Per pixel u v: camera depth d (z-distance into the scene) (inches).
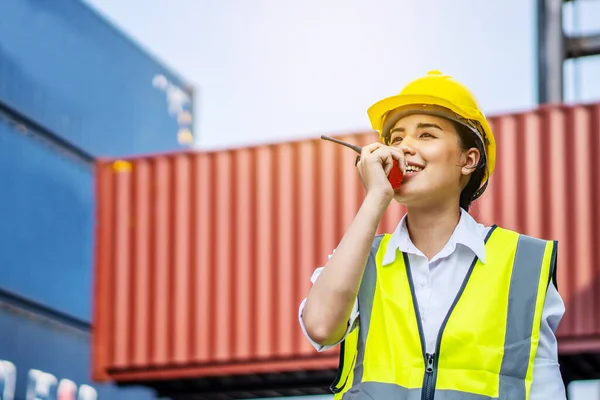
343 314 116.4
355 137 594.9
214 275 603.5
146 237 620.7
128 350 605.6
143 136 884.6
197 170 621.3
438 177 125.3
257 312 590.6
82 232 797.2
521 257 121.1
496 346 116.6
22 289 717.9
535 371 117.6
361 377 119.3
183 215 617.3
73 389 760.3
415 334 118.0
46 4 777.6
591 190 544.1
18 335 705.6
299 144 605.9
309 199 596.1
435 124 127.0
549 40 577.3
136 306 610.2
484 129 130.6
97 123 825.5
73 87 799.1
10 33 738.8
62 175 776.9
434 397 114.6
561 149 551.5
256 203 605.6
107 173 633.6
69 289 772.0
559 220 544.4
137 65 888.3
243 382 621.6
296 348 578.9
